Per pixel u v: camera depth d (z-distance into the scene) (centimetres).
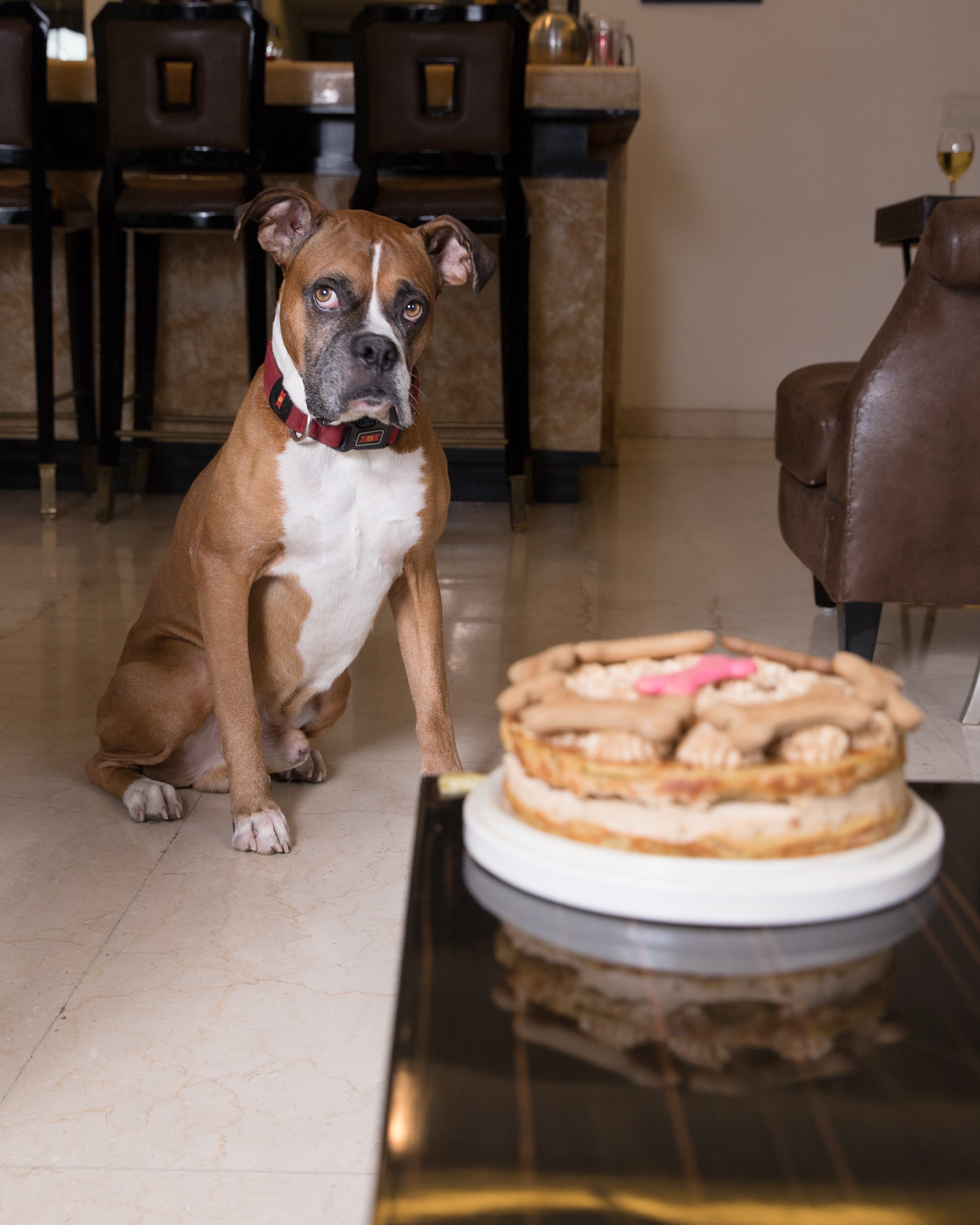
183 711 172
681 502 443
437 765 175
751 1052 50
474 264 169
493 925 60
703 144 613
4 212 363
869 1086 48
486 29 336
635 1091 48
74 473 435
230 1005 124
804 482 240
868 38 601
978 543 210
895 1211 42
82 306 413
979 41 600
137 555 335
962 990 54
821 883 59
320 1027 121
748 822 59
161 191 357
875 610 219
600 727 61
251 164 356
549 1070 49
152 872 156
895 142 611
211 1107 108
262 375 162
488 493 432
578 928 59
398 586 177
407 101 342
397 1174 43
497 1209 42
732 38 603
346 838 167
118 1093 110
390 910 146
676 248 624
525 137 358
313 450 155
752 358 635
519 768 65
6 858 159
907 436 206
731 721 59
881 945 58
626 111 397
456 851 68
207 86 349
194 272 416
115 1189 97
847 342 632
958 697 229
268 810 163
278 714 180
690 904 59
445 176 372
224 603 159
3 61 349
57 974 130
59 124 410
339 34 664
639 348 636
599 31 478
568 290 415
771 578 328
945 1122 46
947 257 193
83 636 261
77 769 192
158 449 429
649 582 321
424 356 418
